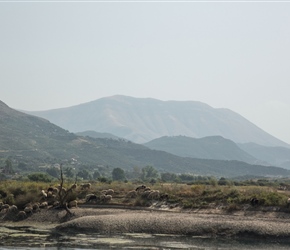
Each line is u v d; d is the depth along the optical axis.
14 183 79.88
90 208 66.19
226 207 62.03
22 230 56.59
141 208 65.94
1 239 50.56
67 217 62.28
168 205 66.06
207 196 65.50
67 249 45.56
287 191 71.69
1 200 69.19
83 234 53.59
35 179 122.94
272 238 50.75
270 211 59.28
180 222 54.75
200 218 56.34
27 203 67.81
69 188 71.06
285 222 55.28
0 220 63.62
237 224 53.06
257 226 52.28
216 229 52.97
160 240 50.00
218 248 46.28
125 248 45.91
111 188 76.19
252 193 64.44
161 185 79.94
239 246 47.41
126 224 55.22
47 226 59.59
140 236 52.28
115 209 65.00
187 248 46.03
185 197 67.06
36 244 47.84
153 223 55.09
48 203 67.69
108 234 53.50
